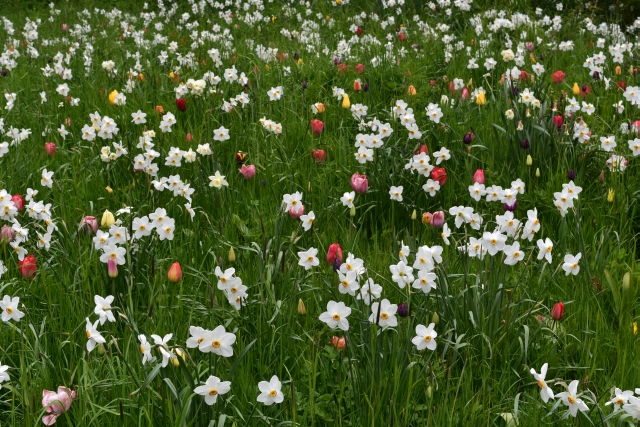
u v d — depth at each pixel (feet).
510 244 11.80
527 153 16.81
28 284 11.59
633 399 7.66
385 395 8.79
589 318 11.27
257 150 18.08
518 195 15.52
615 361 10.39
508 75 21.43
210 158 16.61
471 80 22.47
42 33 41.09
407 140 17.22
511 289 11.19
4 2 56.49
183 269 12.37
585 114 20.45
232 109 20.74
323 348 9.83
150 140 16.78
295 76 24.62
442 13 38.68
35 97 24.70
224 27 40.29
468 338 10.05
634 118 19.47
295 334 10.44
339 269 10.39
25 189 15.81
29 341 10.16
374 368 8.92
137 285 11.14
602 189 15.76
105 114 21.80
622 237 14.23
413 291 11.14
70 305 10.68
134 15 49.39
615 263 12.71
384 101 22.08
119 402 8.24
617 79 24.02
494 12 37.14
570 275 12.51
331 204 15.43
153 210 14.51
